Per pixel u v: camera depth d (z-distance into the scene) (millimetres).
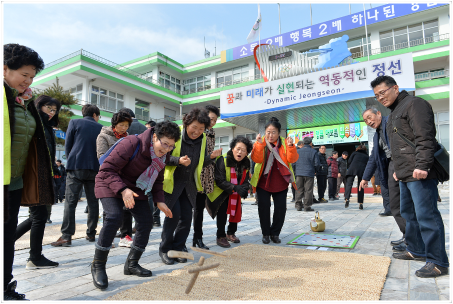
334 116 13500
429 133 2150
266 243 3422
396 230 3994
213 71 24062
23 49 1725
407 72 9328
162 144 2205
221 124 20641
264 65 12805
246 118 13328
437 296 1807
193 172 2891
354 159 6777
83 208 8008
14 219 1854
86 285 2123
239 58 22062
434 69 16016
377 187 10570
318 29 18578
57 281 2205
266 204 3475
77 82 19203
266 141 3539
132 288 1952
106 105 19906
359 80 10109
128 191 2053
